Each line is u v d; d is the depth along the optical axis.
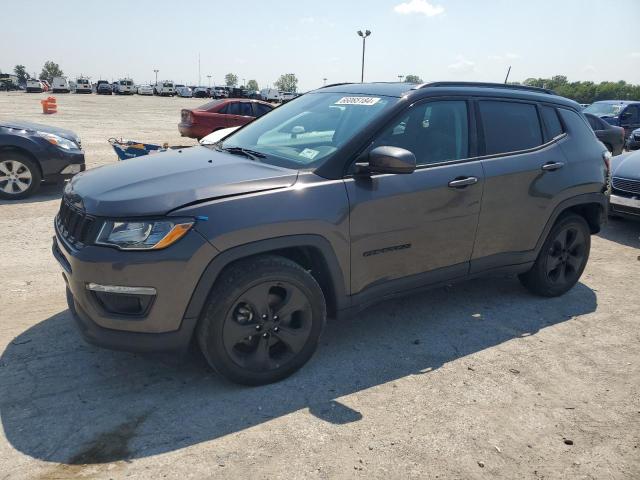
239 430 2.76
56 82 67.12
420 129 3.64
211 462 2.51
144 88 75.31
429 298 4.63
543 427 2.90
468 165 3.79
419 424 2.87
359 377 3.32
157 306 2.77
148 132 19.08
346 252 3.26
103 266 2.72
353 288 3.38
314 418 2.88
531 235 4.29
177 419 2.83
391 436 2.76
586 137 4.69
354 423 2.86
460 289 4.87
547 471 2.57
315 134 3.64
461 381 3.32
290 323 3.24
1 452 2.52
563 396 3.21
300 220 3.02
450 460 2.61
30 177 7.85
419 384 3.27
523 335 4.00
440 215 3.65
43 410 2.85
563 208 4.43
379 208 3.34
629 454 2.71
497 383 3.32
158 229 2.73
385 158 3.12
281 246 2.99
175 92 74.94
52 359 3.36
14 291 4.39
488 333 4.00
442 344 3.80
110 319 2.79
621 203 7.00
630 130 16.72
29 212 7.09
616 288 5.07
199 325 2.93
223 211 2.84
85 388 3.07
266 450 2.61
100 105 38.12
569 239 4.71
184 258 2.74
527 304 4.58
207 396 3.04
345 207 3.20
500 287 4.96
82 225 2.87
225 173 3.14
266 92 71.38
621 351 3.80
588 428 2.91
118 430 2.72
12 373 3.18
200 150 3.96
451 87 3.91
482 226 3.92
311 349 3.29
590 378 3.42
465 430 2.84
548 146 4.34
